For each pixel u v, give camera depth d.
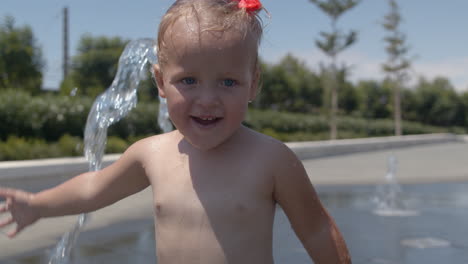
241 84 0.88
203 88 0.86
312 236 1.05
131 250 3.33
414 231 4.07
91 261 3.04
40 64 23.28
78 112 11.63
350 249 3.46
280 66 31.84
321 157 14.77
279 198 1.01
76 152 9.09
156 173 1.05
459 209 5.25
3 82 21.61
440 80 47.50
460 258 3.21
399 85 32.03
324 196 6.37
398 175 9.09
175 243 0.98
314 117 26.45
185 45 0.85
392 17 30.88
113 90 1.93
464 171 9.91
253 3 0.89
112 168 1.13
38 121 10.64
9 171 5.88
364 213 5.00
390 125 33.22
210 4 0.88
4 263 3.03
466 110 44.50
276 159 0.99
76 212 1.14
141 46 1.94
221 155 1.00
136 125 13.17
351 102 38.19
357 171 9.97
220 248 0.95
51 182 6.47
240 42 0.86
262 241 0.97
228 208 0.96
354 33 23.59
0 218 3.74
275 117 23.52
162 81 0.97
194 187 0.99
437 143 26.67
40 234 3.79
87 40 29.98
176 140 1.08
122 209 5.00
